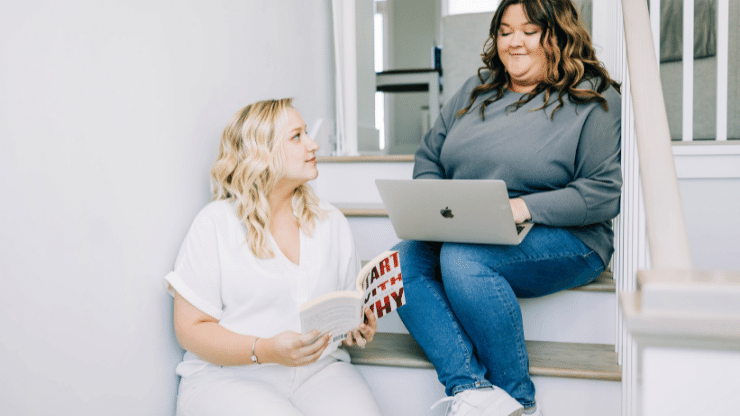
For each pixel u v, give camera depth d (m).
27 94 0.80
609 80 1.34
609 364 1.21
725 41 1.81
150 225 1.10
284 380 1.08
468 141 1.38
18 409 0.80
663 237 0.68
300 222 1.15
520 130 1.31
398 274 1.10
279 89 1.88
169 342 1.17
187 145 1.24
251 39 1.63
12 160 0.78
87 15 0.92
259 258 1.08
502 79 1.46
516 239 1.12
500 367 1.15
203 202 1.31
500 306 1.14
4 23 0.77
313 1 2.28
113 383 0.99
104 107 0.96
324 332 0.95
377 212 1.69
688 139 1.85
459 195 1.10
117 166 1.00
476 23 3.17
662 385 0.45
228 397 1.00
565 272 1.26
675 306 0.42
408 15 5.34
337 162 2.01
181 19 1.22
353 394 1.08
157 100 1.12
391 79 3.87
